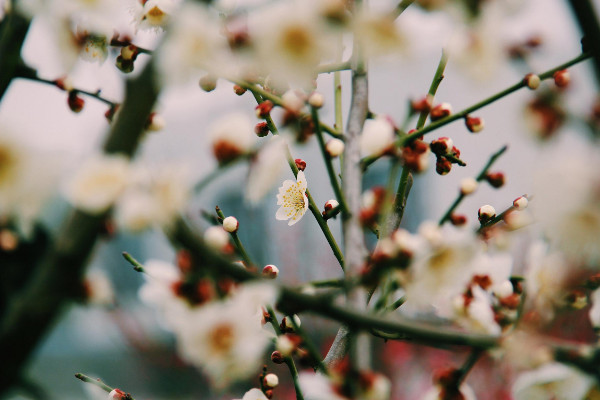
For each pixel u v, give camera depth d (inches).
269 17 13.0
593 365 13.9
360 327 13.5
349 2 14.0
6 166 12.4
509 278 16.1
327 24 13.0
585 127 14.4
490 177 16.5
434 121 16.5
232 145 13.1
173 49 13.0
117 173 12.7
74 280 12.9
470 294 15.2
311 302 13.3
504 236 15.6
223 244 14.1
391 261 13.7
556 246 14.7
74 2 14.1
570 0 14.5
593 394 14.4
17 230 13.3
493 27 13.4
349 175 15.3
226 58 13.2
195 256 13.2
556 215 14.3
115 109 15.7
